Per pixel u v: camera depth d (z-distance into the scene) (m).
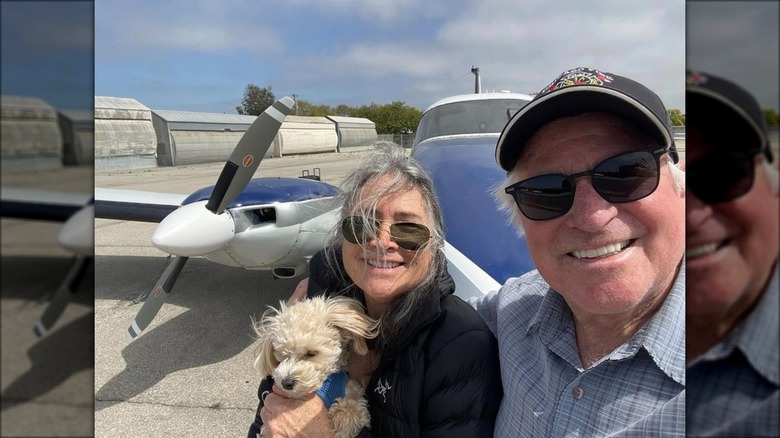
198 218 3.63
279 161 28.72
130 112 25.23
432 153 4.20
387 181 1.52
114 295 5.64
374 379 1.55
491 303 1.85
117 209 6.20
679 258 1.14
